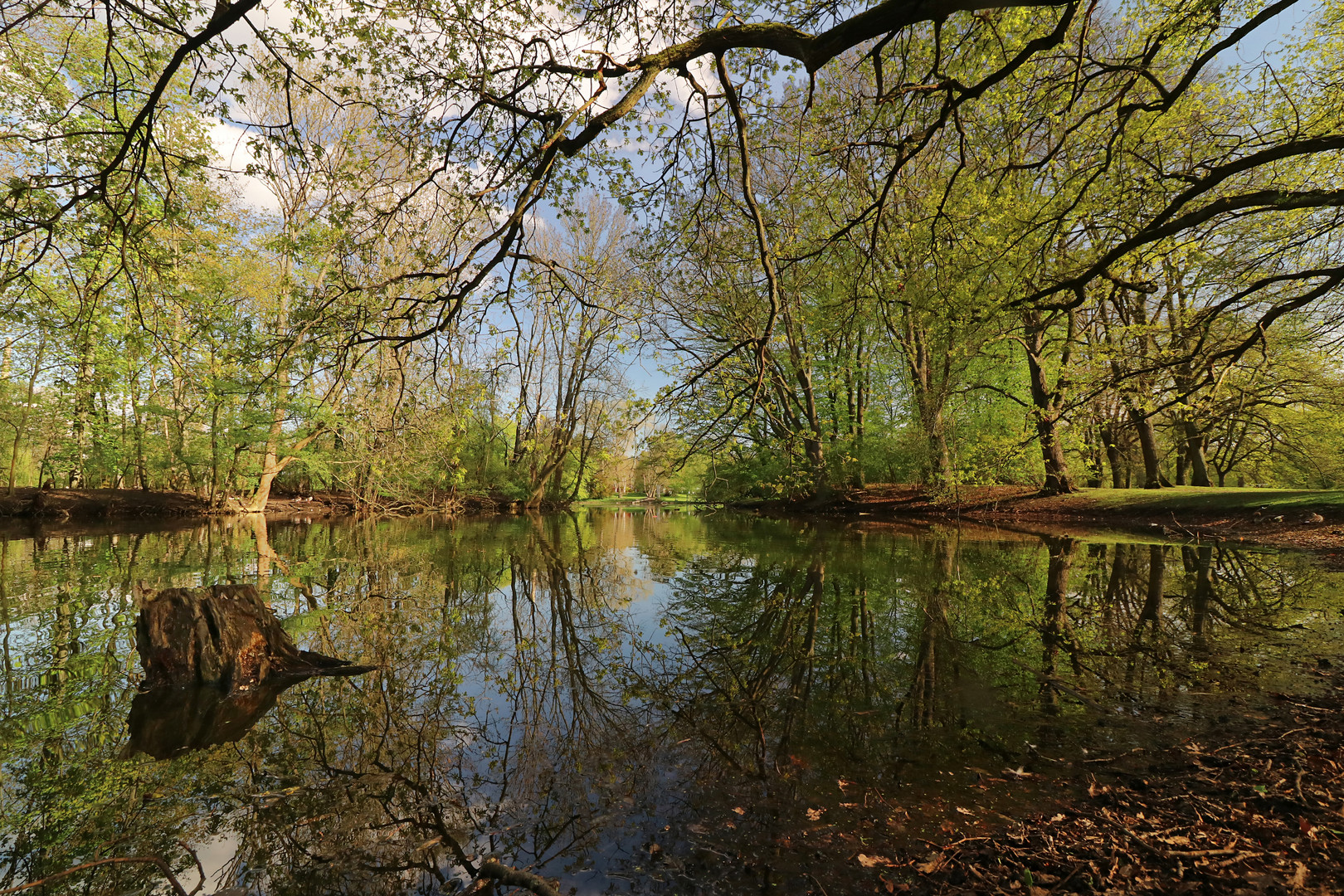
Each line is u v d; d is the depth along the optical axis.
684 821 3.03
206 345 6.57
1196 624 6.50
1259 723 3.80
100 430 20.31
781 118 7.13
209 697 4.95
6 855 2.91
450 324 5.43
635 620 7.94
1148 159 7.75
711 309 8.74
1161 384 7.78
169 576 9.77
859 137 6.80
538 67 4.38
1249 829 2.59
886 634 6.66
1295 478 28.38
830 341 13.30
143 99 9.25
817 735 4.05
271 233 19.44
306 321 4.89
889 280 8.10
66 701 4.84
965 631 6.58
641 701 4.93
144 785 3.55
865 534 16.97
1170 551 12.17
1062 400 8.81
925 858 2.61
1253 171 9.62
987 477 11.64
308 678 5.51
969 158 8.70
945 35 7.12
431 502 30.12
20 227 4.93
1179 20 5.65
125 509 21.30
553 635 7.15
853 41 3.85
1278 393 9.22
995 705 4.41
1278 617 6.68
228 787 3.52
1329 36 10.02
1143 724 3.93
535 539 18.06
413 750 4.03
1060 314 8.15
